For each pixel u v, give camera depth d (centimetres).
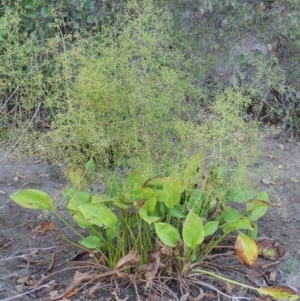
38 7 279
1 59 182
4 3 273
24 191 160
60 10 284
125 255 158
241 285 152
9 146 200
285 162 268
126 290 158
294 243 191
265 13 267
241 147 153
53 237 191
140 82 157
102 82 149
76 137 154
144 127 155
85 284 158
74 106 166
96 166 175
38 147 173
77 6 287
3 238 190
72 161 168
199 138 150
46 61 197
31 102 180
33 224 200
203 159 154
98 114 152
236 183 160
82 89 148
